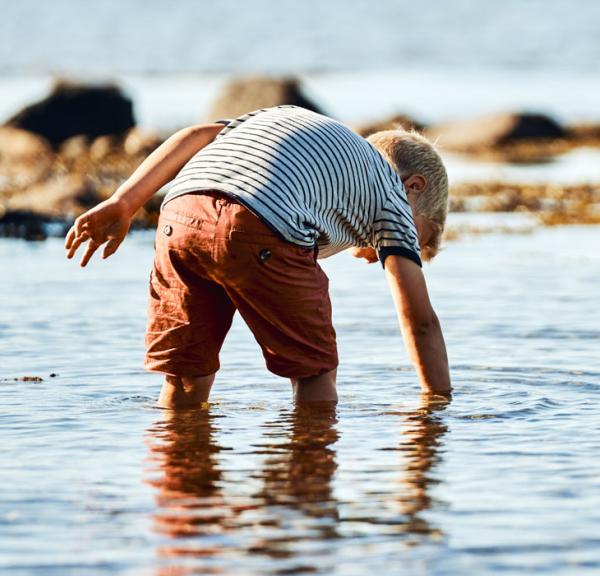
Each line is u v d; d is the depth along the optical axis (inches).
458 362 418.6
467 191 1190.3
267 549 214.5
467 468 271.4
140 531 224.5
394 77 3034.0
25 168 1471.5
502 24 4414.4
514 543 218.4
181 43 3882.9
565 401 351.9
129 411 335.9
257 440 300.2
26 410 335.9
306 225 319.6
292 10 4886.8
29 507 239.6
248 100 1971.0
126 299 577.9
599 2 5167.3
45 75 3110.2
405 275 339.0
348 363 419.2
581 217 1003.9
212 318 333.1
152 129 1927.9
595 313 536.7
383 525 228.4
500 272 687.7
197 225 320.8
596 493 250.7
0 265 713.6
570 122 2153.1
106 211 327.6
